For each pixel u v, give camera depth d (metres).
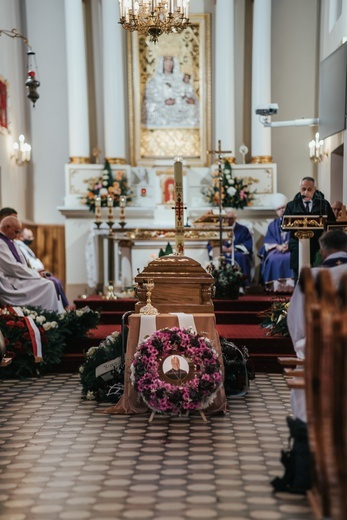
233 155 15.77
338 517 3.75
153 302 7.47
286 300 9.58
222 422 6.66
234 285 11.20
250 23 16.16
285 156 16.11
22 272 10.30
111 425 6.59
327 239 5.51
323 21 15.51
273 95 16.09
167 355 6.75
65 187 15.57
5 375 8.91
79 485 4.97
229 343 7.84
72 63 15.55
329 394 3.66
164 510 4.49
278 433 6.26
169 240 13.08
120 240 12.98
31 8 16.02
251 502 4.61
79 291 15.23
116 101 15.64
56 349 9.05
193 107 16.16
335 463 3.57
